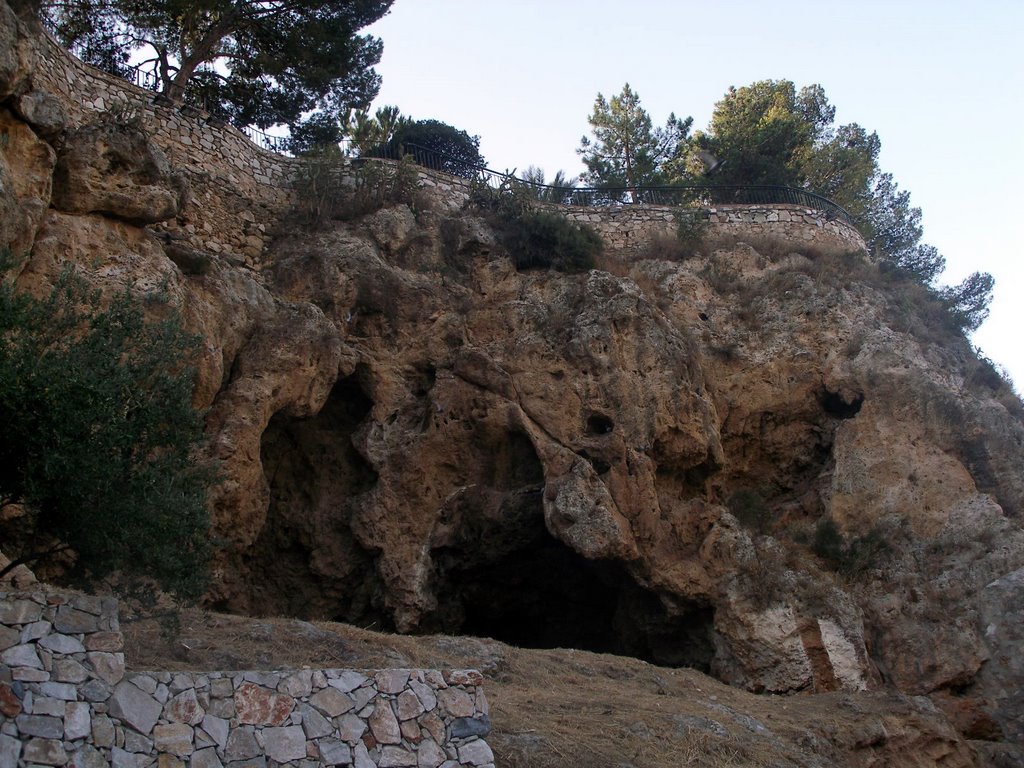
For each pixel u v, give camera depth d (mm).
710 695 15438
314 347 18625
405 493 19391
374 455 19656
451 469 19797
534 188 27125
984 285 33062
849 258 25406
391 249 22109
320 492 19953
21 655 8352
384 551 18969
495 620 20578
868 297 23547
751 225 26797
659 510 19141
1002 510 19703
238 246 21422
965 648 17812
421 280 21391
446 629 19500
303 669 10016
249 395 17594
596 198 28703
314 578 19453
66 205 15898
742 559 18641
